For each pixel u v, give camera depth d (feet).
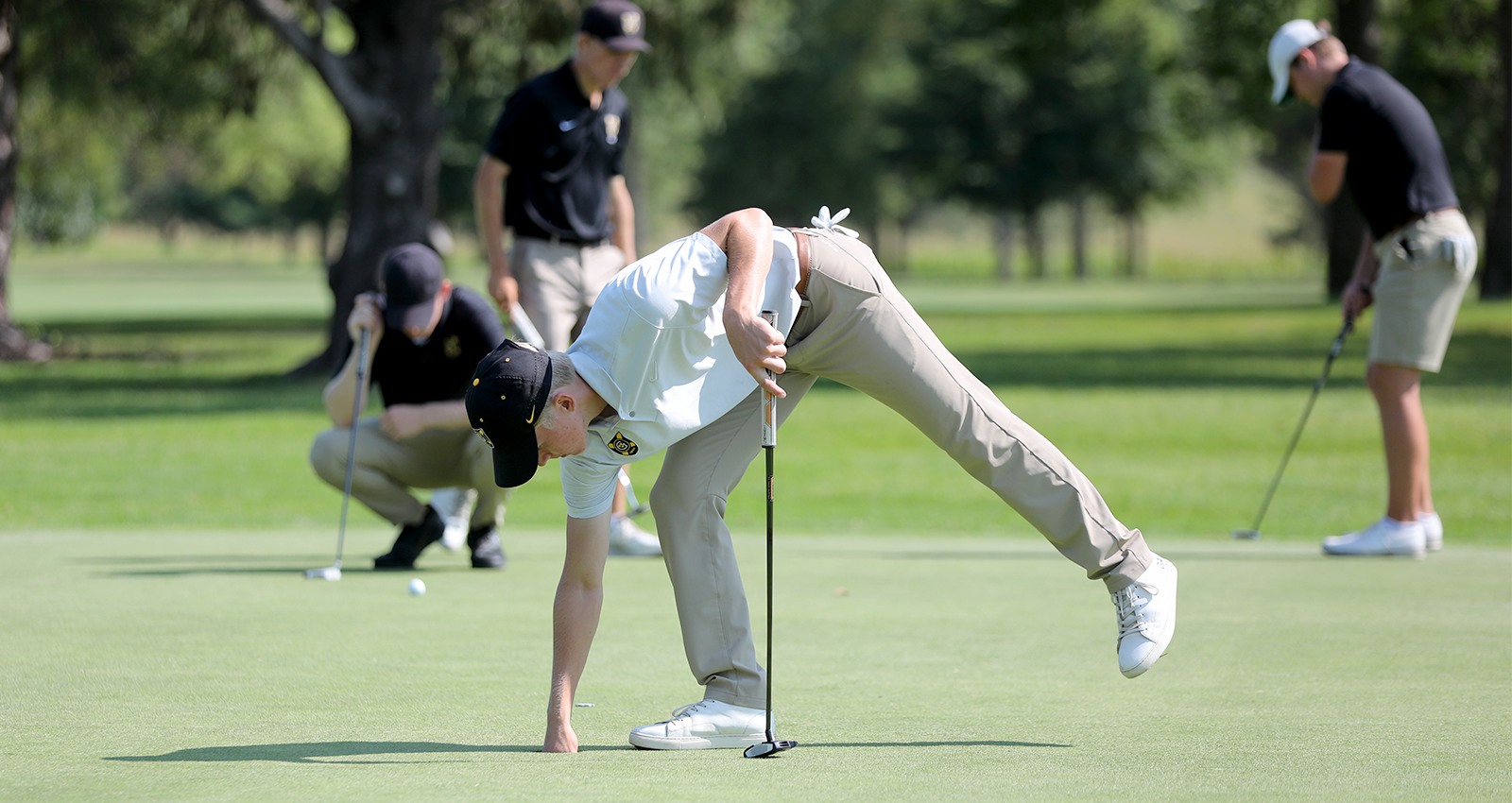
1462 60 382.63
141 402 182.39
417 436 73.41
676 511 40.78
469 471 74.02
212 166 510.58
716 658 40.47
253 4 210.59
